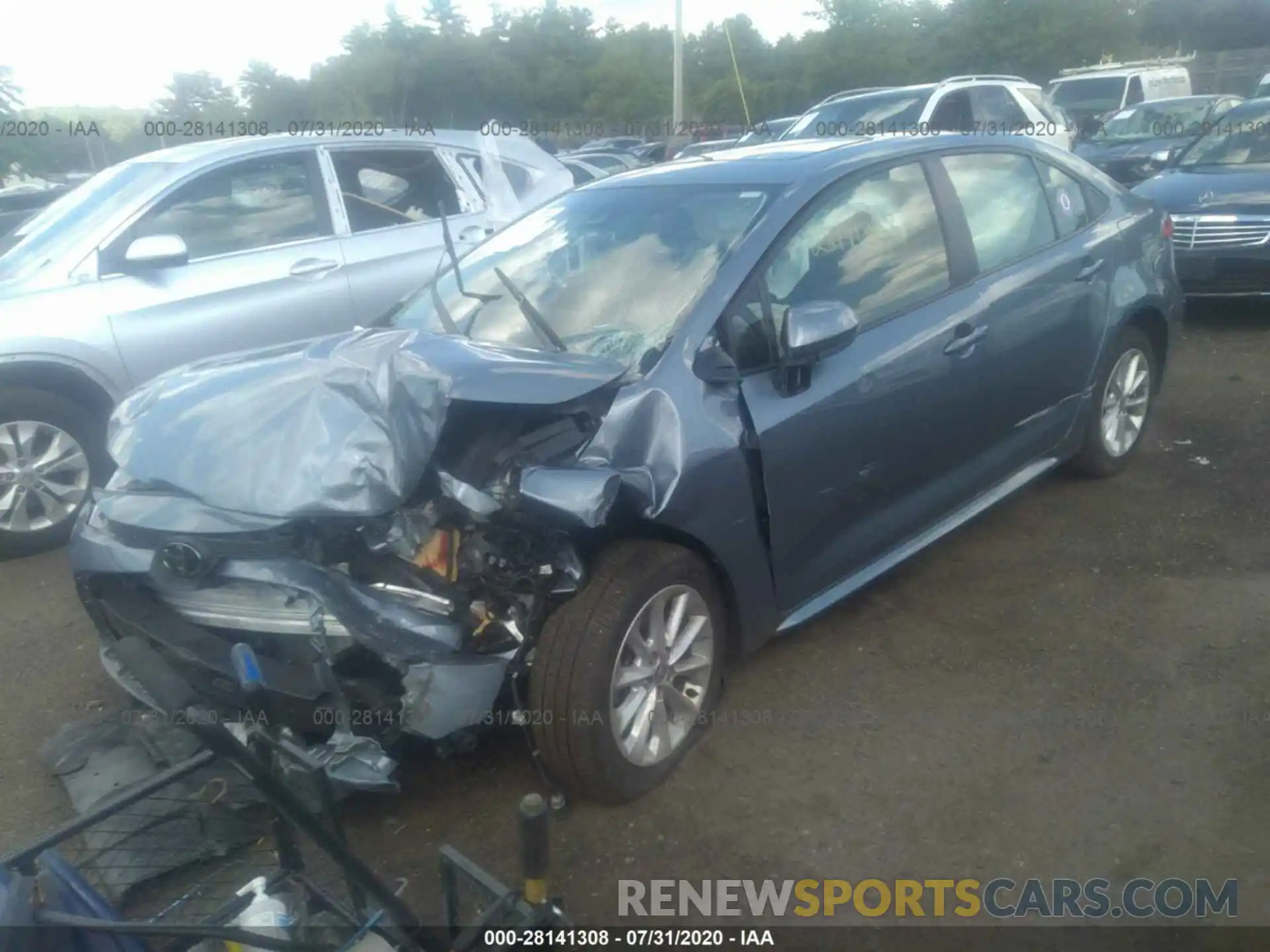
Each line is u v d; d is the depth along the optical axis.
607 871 3.02
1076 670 3.86
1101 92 20.20
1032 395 4.64
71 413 5.32
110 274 5.45
